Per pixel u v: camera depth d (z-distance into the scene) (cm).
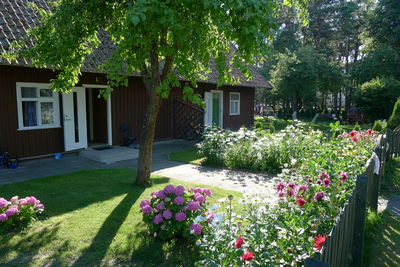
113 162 887
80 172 741
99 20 532
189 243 381
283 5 527
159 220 373
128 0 487
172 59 555
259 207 332
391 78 2377
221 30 410
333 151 547
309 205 298
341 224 251
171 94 1320
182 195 400
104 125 1143
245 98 1800
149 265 336
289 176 445
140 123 1170
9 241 380
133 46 480
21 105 817
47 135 890
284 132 857
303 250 242
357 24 3747
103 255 353
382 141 702
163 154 1026
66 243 378
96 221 442
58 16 505
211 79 1328
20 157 829
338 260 250
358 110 2511
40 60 527
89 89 1170
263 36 411
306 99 2928
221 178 705
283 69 2745
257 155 788
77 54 555
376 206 495
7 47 708
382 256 371
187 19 456
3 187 602
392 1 2834
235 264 231
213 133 909
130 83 1120
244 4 375
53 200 530
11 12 822
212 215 332
